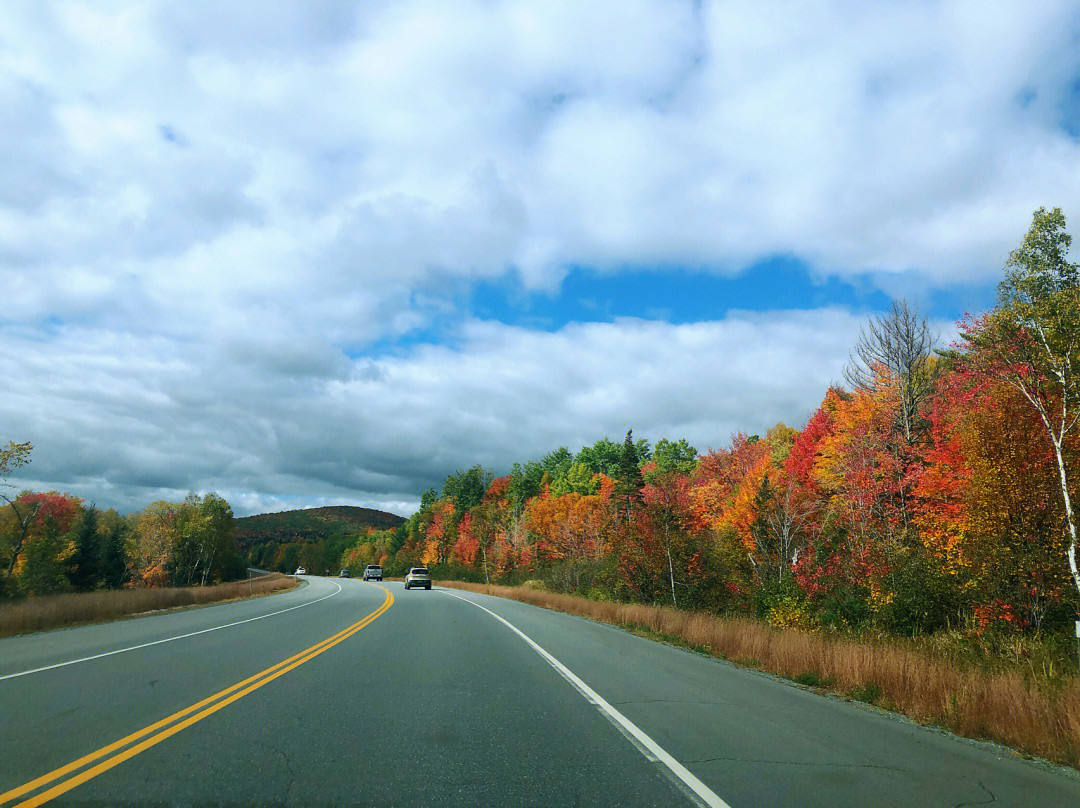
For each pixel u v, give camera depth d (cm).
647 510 3061
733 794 459
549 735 618
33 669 957
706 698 825
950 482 1769
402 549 12794
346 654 1156
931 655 1155
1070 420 1362
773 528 2845
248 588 4141
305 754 538
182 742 566
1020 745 646
